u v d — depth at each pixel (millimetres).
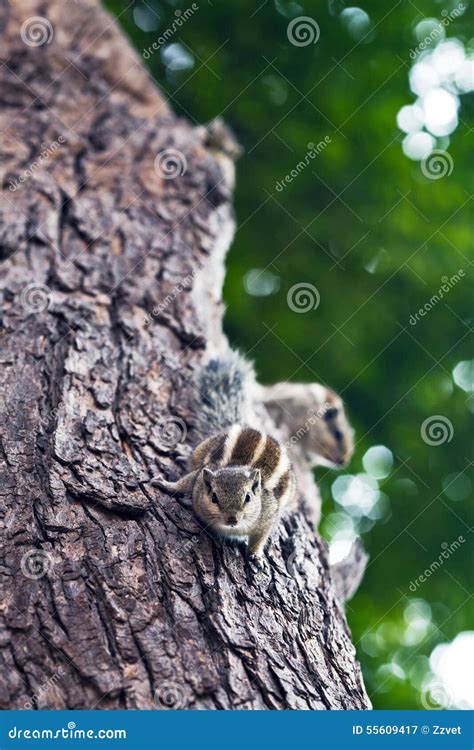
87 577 3986
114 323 6410
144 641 3719
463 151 12336
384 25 12305
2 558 3994
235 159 10625
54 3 10203
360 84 12203
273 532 5297
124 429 5316
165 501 4793
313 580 4988
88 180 8086
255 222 11812
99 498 4500
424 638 10992
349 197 11852
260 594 4434
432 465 11727
